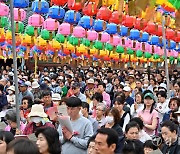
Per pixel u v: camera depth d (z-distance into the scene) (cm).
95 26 2527
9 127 1702
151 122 2008
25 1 2228
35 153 920
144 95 2122
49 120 1759
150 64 5428
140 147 1240
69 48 3481
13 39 1683
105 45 3256
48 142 1187
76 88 2545
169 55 3847
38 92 2923
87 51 3669
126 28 2669
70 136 1499
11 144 931
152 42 3048
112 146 1172
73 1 2195
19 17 2314
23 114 1941
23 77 4053
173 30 2812
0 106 2592
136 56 3906
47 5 2370
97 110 1984
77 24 2672
